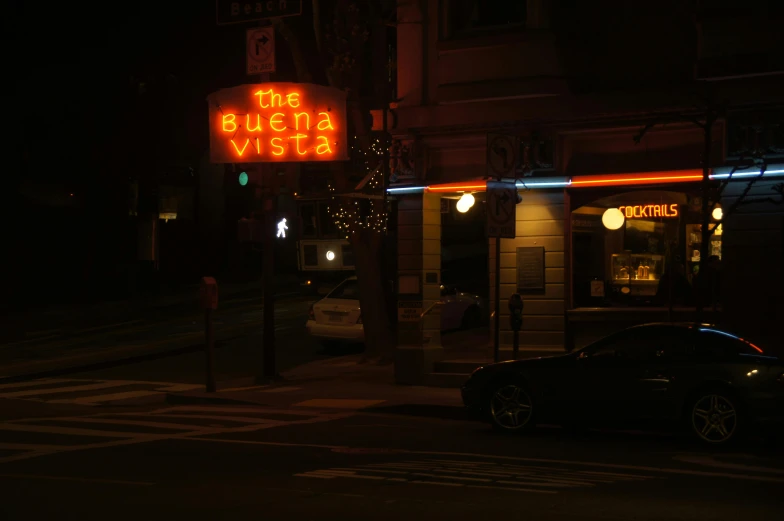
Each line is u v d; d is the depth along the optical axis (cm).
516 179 1655
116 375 2167
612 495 862
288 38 2191
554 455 1125
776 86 1577
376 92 2192
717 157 1650
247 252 4988
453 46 1859
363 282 2242
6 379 2112
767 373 1164
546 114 1770
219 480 934
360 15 2184
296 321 3192
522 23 1828
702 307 1652
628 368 1245
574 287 1794
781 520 762
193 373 2186
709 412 1191
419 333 1902
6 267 4119
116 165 4419
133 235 4384
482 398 1345
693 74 1662
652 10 1712
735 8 1612
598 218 1781
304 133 1978
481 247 3606
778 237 1581
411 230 1920
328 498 841
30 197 4281
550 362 1304
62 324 3297
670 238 1730
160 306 3838
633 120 1694
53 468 1010
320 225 3325
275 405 1689
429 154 1908
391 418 1531
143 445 1194
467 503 820
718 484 927
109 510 791
